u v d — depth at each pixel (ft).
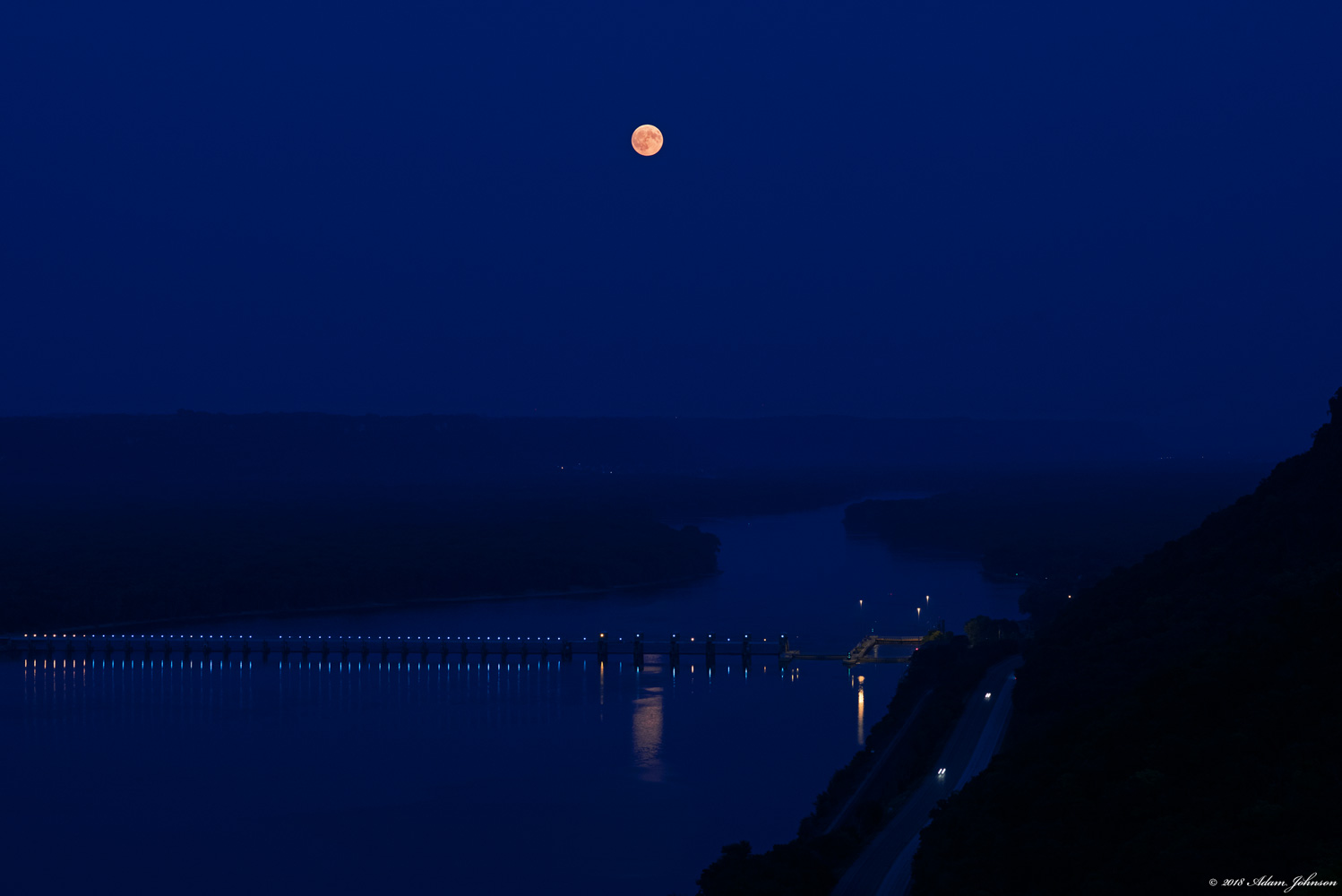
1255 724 524.11
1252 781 485.97
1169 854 438.40
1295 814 451.12
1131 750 549.54
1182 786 501.15
